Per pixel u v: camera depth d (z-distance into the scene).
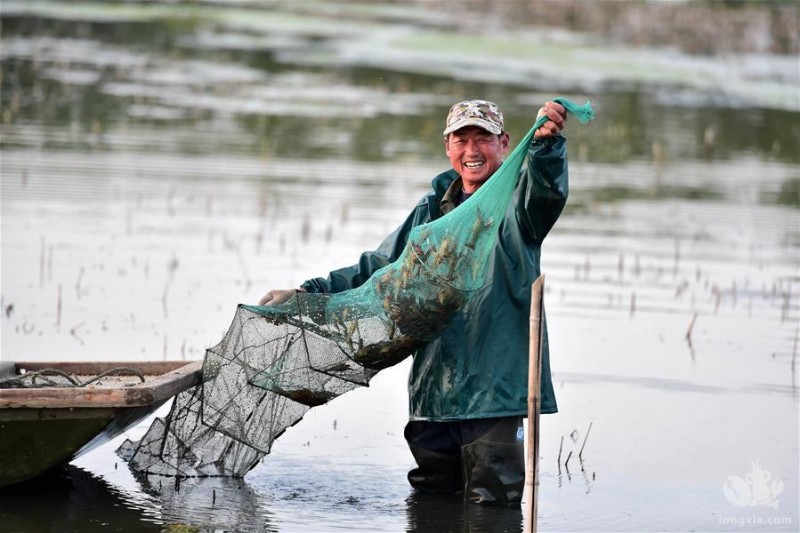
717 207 43.59
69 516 16.86
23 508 17.12
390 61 73.38
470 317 17.62
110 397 16.81
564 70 72.12
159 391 17.06
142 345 24.98
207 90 62.94
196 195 41.53
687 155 53.78
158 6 88.88
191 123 54.97
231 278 31.02
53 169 44.03
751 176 49.97
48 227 35.59
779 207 44.00
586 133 57.34
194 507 17.39
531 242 17.75
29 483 18.14
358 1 94.81
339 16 89.06
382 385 24.09
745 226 40.66
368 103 61.66
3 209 37.44
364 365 17.97
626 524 17.09
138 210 38.66
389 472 19.28
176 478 18.75
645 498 18.14
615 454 20.11
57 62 67.44
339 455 20.03
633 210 42.59
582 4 89.06
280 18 87.69
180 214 38.50
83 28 79.00
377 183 45.22
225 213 39.09
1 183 41.12
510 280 17.59
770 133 59.44
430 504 17.84
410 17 89.81
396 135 54.69
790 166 52.62
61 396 16.75
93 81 63.16
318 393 18.20
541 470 19.33
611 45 80.81
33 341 24.98
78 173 43.66
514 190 17.55
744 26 82.88
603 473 19.22
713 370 25.17
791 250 37.38
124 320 26.88
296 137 53.38
